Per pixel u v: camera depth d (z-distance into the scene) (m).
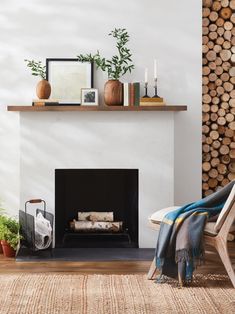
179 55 5.66
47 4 5.61
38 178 5.49
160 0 5.63
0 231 5.19
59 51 5.63
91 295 4.03
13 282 4.33
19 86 5.63
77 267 4.80
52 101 5.43
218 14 5.78
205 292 4.11
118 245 5.58
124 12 5.63
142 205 5.51
